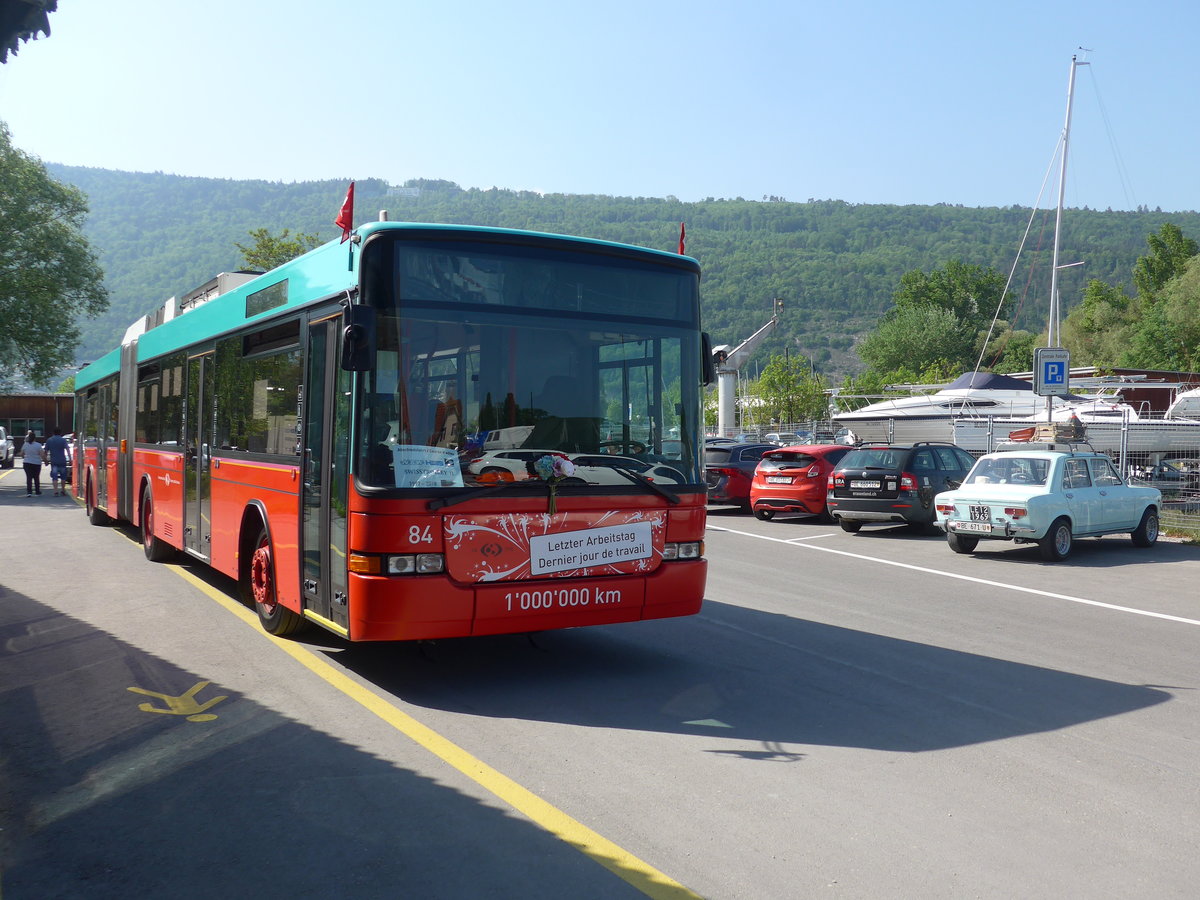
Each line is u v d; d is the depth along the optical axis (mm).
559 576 6840
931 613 10102
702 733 5980
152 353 13203
